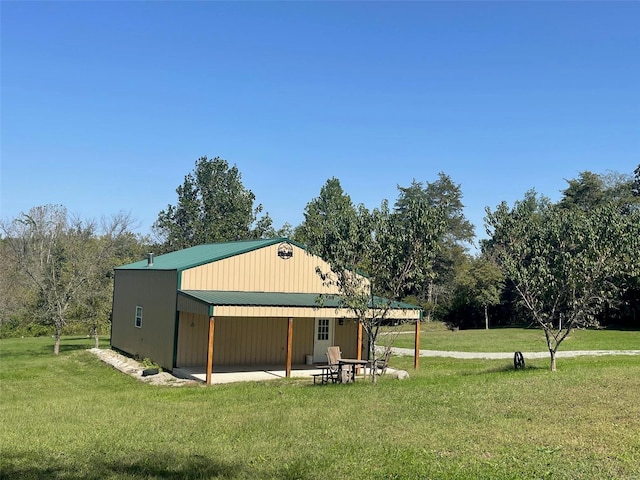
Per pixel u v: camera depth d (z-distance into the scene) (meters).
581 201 44.47
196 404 12.28
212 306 17.09
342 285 14.95
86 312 30.02
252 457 7.69
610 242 15.06
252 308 17.77
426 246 14.51
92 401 13.27
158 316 21.91
